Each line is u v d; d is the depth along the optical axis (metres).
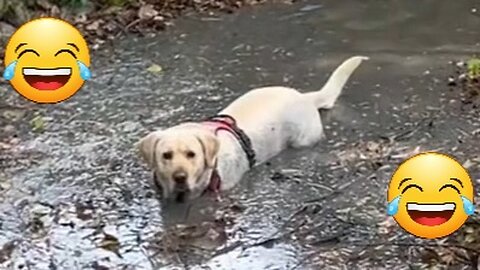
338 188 2.73
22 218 2.63
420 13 4.01
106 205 2.68
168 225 2.59
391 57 3.58
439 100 3.22
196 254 2.46
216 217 2.62
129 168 2.86
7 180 2.81
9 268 2.44
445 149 2.91
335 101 3.20
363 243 2.49
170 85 3.40
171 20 4.02
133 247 2.50
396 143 2.96
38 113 3.21
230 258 2.44
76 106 3.25
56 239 2.55
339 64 3.54
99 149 2.97
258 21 3.98
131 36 3.86
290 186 2.75
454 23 3.89
